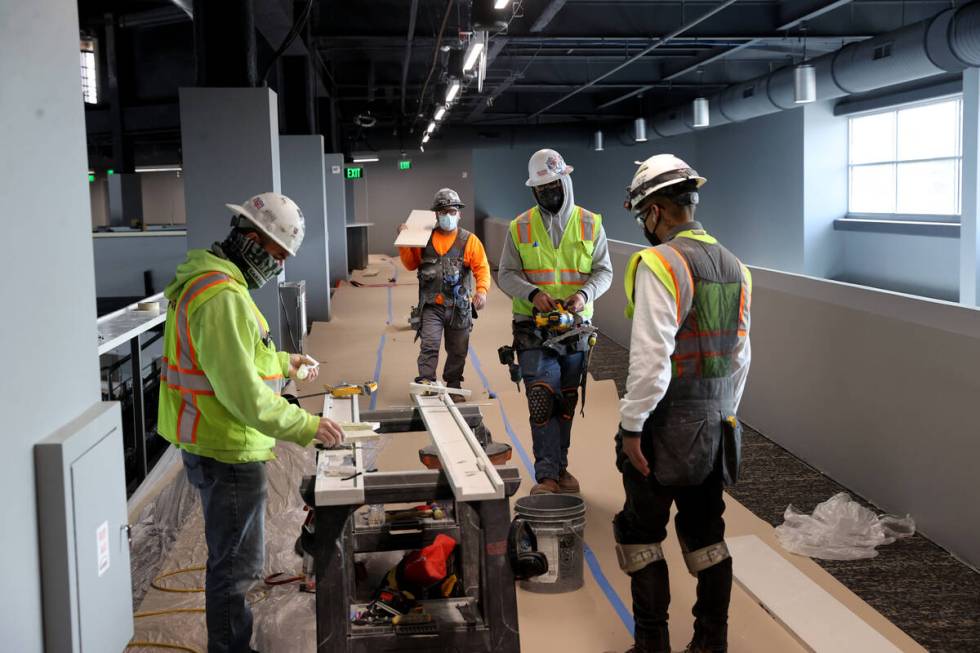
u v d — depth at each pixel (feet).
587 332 12.52
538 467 12.55
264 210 7.79
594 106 66.28
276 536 11.96
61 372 7.38
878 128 49.88
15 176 6.53
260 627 9.33
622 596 10.07
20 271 6.60
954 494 10.74
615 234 77.51
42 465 6.86
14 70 6.55
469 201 77.41
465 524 8.89
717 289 7.77
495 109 66.33
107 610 7.91
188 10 22.68
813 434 14.35
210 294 7.39
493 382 21.95
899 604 9.59
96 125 50.08
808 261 53.83
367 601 8.86
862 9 38.09
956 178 43.57
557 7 27.53
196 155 19.77
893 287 48.78
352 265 59.06
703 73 56.03
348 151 69.51
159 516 13.38
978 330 10.30
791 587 9.82
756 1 36.22
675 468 7.78
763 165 58.70
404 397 21.04
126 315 14.83
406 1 33.94
